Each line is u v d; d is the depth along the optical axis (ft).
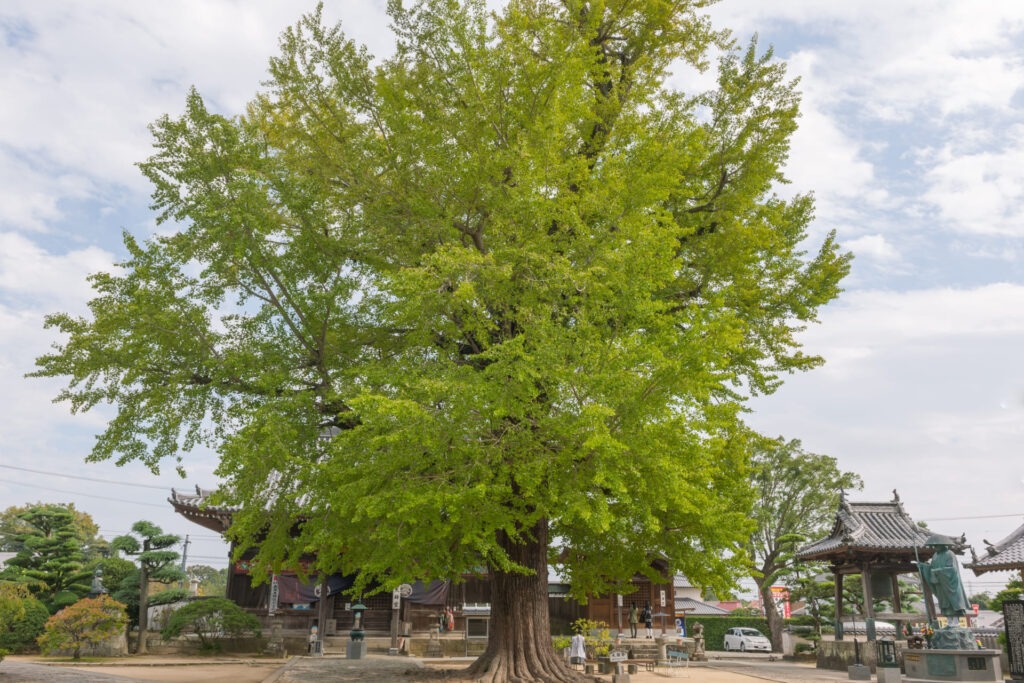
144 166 53.47
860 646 86.17
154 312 51.90
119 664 83.15
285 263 54.34
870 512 105.40
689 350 43.93
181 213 51.65
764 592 144.87
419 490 43.32
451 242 49.80
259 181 53.72
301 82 57.31
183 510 104.88
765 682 66.64
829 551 101.30
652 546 57.00
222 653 99.04
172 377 52.01
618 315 47.85
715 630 161.68
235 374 53.36
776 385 63.77
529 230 49.26
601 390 42.42
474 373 44.73
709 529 52.11
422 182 53.21
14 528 186.29
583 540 59.21
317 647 94.89
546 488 44.96
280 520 51.31
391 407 39.11
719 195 64.64
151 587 140.67
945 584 76.48
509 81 51.93
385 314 49.37
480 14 50.85
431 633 99.40
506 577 56.80
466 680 52.90
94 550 198.90
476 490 41.16
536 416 44.52
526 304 47.11
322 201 54.54
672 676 70.54
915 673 75.46
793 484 145.18
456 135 52.60
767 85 63.98
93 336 50.72
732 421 55.31
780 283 67.67
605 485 41.63
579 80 52.16
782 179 65.46
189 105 55.01
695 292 64.34
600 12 58.13
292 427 50.26
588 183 52.26
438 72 53.42
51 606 108.88
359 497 43.80
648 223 50.93
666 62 67.97
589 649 79.97
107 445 50.47
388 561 44.65
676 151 52.65
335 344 56.18
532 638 55.31
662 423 42.65
